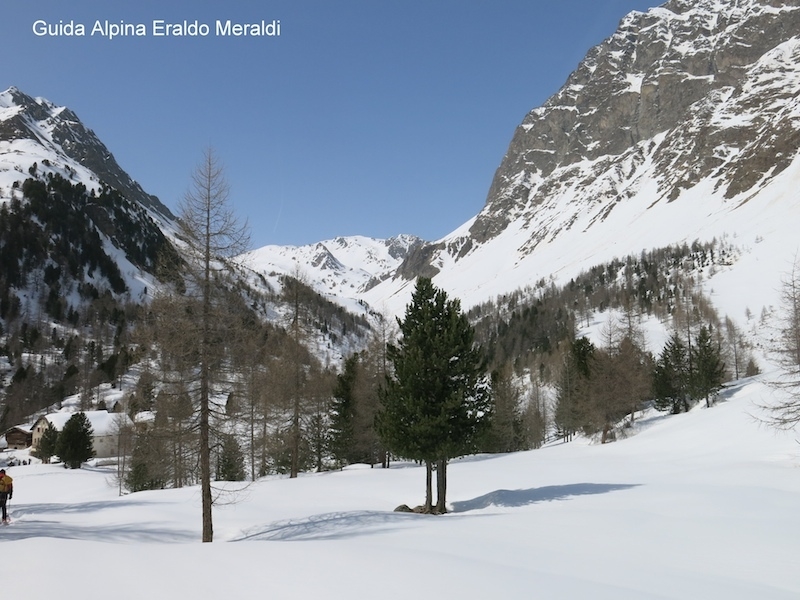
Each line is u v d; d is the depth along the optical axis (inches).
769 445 1320.1
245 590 325.7
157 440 752.3
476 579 360.5
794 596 359.6
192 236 708.7
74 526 848.3
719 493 800.3
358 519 794.2
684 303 5748.0
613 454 1731.1
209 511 723.4
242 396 791.1
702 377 2219.5
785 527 569.9
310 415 1750.7
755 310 5413.4
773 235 7741.1
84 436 2812.5
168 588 325.1
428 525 661.3
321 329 6053.2
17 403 3956.7
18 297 5452.8
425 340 984.3
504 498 956.0
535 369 4945.9
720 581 390.0
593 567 420.5
